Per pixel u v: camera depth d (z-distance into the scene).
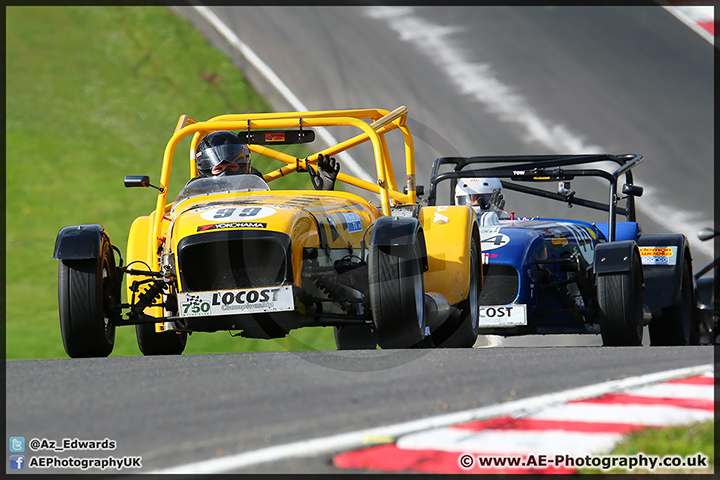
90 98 82.12
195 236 18.89
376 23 91.38
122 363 18.28
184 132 22.88
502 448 10.84
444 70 81.69
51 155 73.06
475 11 93.75
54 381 15.88
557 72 80.81
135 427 12.10
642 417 12.24
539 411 12.54
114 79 84.69
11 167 70.88
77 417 12.83
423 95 77.12
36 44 89.38
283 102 77.19
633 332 24.55
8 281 56.19
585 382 14.55
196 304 18.69
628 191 30.39
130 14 94.88
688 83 78.88
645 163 66.69
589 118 73.38
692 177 64.75
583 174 30.28
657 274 29.38
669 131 71.19
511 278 27.81
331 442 11.05
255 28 90.44
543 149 68.81
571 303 28.02
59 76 84.44
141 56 87.50
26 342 46.97
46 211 65.44
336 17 92.50
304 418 12.31
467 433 11.46
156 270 21.72
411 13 93.56
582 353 18.67
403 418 12.22
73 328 19.78
